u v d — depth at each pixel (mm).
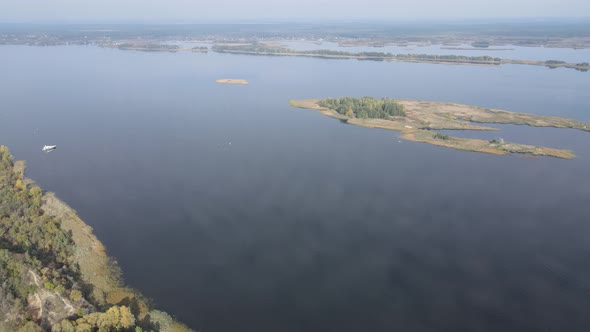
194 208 165750
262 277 125938
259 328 106500
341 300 117688
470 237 150875
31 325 94375
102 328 97062
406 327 108938
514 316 114000
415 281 126688
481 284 126375
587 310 116938
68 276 114188
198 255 135500
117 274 123812
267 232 150250
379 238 148500
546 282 128375
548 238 151375
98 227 149000
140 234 146000
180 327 105312
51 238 129625
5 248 117938
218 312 111188
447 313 114312
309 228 153625
